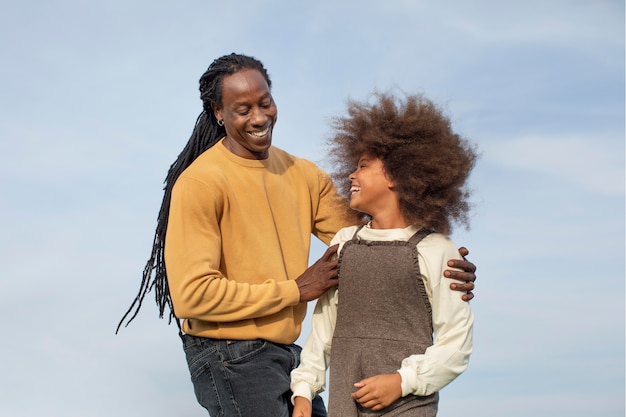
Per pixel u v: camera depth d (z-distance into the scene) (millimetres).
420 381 2768
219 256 3283
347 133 3080
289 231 3473
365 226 3080
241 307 3180
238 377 3254
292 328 3350
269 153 3584
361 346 2895
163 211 3529
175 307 3242
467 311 2881
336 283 3098
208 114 3562
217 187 3293
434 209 2941
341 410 2869
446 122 3033
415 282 2855
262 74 3453
